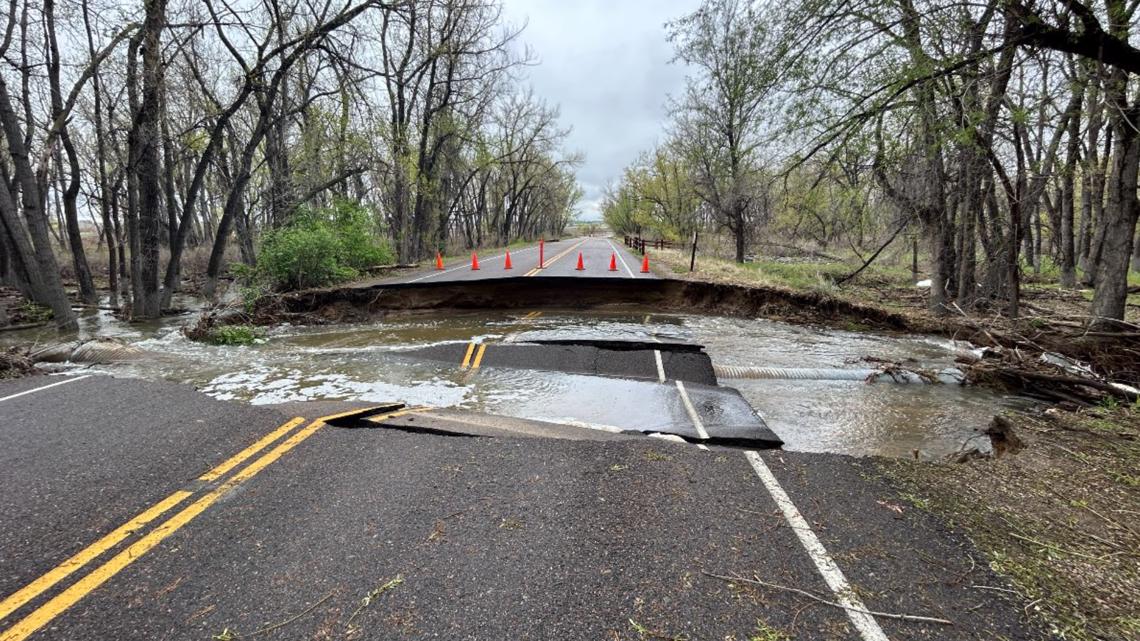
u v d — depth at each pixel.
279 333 10.82
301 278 14.13
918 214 12.35
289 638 2.21
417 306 13.00
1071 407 6.30
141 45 12.47
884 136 8.58
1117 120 7.26
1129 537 2.98
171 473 3.73
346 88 15.82
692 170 26.78
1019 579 2.62
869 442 5.38
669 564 2.71
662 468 3.83
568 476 3.70
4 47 12.55
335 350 8.96
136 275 12.85
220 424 4.70
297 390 6.77
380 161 20.77
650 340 9.23
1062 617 2.36
